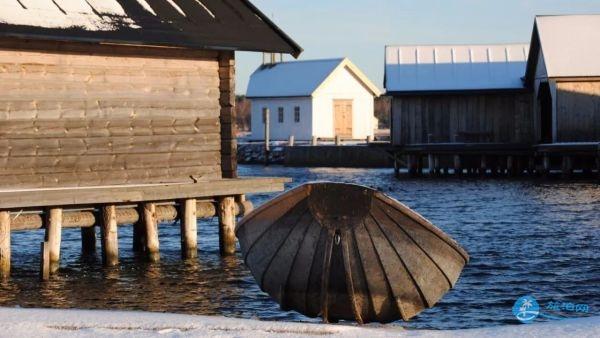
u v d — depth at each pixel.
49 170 27.80
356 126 107.69
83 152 28.41
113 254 28.30
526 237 37.84
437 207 50.09
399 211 17.77
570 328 14.81
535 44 68.81
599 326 14.91
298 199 18.14
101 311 16.41
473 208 49.38
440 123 72.69
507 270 29.94
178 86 30.36
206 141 30.98
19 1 27.44
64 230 39.28
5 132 27.00
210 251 32.56
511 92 71.25
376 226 18.00
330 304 18.67
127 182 29.28
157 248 29.55
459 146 70.19
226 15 31.67
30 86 27.41
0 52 26.84
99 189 26.92
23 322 15.28
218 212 30.98
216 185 29.61
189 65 30.62
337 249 18.19
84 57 28.41
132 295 25.38
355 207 17.95
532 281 28.06
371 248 18.12
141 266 29.34
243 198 31.69
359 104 107.88
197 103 30.77
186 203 29.73
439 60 74.31
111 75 28.97
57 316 15.79
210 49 30.30
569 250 34.19
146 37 28.48
